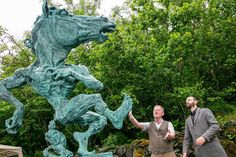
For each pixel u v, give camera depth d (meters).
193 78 13.82
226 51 14.64
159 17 13.51
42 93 4.72
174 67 13.41
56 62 4.71
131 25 13.95
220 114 12.94
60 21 4.70
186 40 12.39
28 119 17.20
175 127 13.12
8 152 12.01
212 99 12.55
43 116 17.78
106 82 13.49
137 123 6.54
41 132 18.28
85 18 4.72
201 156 5.96
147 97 14.01
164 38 13.73
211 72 15.12
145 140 11.41
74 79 4.65
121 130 14.86
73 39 4.66
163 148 6.39
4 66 19.14
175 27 13.50
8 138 17.86
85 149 4.57
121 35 13.69
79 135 4.62
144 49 13.48
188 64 13.88
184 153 6.23
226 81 15.65
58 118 4.57
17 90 16.88
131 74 13.20
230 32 14.35
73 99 4.57
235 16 14.44
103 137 15.71
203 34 13.73
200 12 13.40
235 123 10.74
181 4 15.09
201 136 5.81
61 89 4.66
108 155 4.58
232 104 14.38
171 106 13.98
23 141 18.25
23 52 19.03
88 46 15.04
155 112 6.50
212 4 13.69
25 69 4.81
